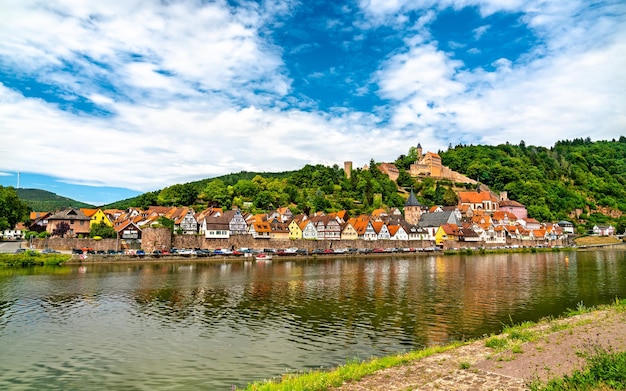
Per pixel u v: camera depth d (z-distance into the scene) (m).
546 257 144.75
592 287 69.31
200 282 73.44
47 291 62.62
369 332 40.66
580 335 31.39
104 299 57.12
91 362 32.47
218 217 148.00
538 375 22.25
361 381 22.48
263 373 30.02
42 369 30.98
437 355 27.62
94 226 128.00
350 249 150.12
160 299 57.47
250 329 41.94
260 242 140.50
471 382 21.64
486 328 41.97
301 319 46.16
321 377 23.61
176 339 38.50
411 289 66.88
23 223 172.25
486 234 191.75
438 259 133.88
